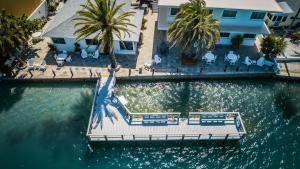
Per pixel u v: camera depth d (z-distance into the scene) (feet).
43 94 111.24
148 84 115.34
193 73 115.34
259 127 99.71
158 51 125.59
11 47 105.60
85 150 92.73
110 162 90.33
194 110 104.99
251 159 91.20
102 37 95.20
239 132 93.40
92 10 96.78
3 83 114.83
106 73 115.65
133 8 140.87
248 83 116.16
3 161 88.74
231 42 128.16
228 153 93.04
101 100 104.53
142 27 139.13
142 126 96.27
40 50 126.82
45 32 117.91
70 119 101.30
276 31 139.54
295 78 115.44
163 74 114.62
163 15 130.62
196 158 91.81
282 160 90.63
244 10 114.73
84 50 120.67
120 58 122.31
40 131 97.55
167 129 95.50
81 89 113.09
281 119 102.47
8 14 111.96
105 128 95.09
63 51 121.90
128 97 109.60
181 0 118.32
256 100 109.29
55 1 157.07
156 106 106.22
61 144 93.71
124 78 114.73
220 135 93.45
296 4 134.51
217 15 121.60
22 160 89.15
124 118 98.68
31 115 103.09
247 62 117.08
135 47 122.21
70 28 118.42
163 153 93.20
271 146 94.22
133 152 93.35
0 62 107.24
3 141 94.43
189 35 103.35
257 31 121.60
